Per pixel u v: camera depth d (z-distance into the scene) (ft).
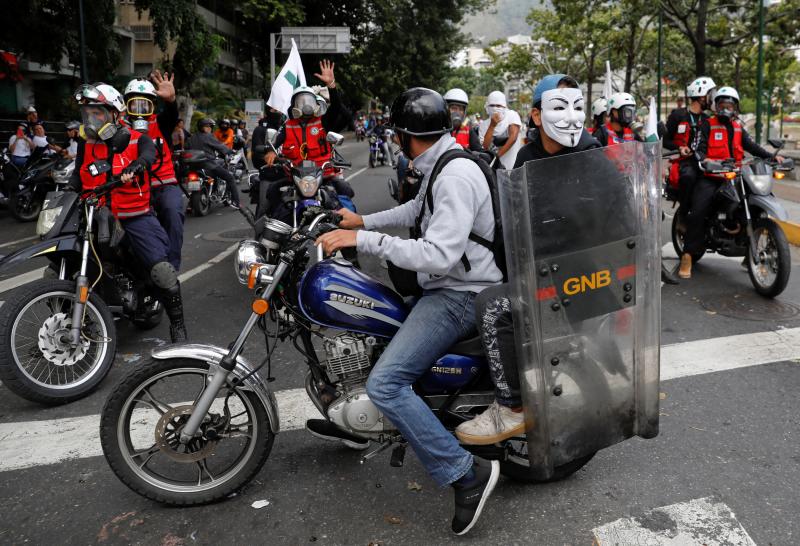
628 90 107.96
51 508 9.84
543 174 8.09
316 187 18.72
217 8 120.06
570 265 8.39
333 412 9.37
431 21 134.62
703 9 72.28
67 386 13.60
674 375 14.20
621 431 9.25
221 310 19.75
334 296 9.15
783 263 18.84
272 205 20.13
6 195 39.83
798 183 48.78
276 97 22.44
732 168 20.36
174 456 9.70
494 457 9.59
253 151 22.98
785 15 74.18
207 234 32.89
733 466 10.54
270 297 9.37
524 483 10.23
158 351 9.41
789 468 10.44
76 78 72.54
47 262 26.03
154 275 15.46
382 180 59.93
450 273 8.96
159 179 17.53
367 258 26.71
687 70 131.75
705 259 25.20
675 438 11.50
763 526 9.00
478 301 8.66
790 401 12.83
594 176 8.32
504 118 25.11
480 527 9.16
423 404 8.82
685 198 22.26
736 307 18.95
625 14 78.89
